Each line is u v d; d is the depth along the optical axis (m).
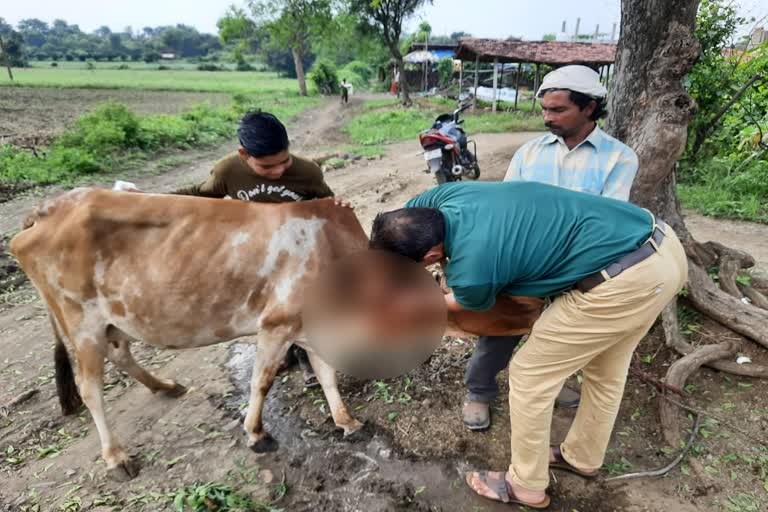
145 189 9.29
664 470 2.57
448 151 6.14
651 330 3.44
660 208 3.67
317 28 32.69
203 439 2.95
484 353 2.73
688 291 3.45
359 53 31.11
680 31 3.09
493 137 14.00
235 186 2.81
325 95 37.75
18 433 3.09
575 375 3.29
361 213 6.84
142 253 2.45
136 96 31.14
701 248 3.89
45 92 32.06
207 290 2.47
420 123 17.36
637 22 3.21
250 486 2.62
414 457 2.75
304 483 2.63
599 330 1.99
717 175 7.23
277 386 3.38
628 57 3.31
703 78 6.92
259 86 43.78
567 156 2.48
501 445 2.80
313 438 2.92
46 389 3.51
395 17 23.16
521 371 2.18
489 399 2.88
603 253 1.91
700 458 2.62
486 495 2.46
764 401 2.87
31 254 2.50
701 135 7.42
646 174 3.28
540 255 1.91
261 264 2.49
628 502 2.44
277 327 2.57
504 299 2.35
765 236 5.52
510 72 31.00
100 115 12.01
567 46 21.98
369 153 11.82
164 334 2.58
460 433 2.88
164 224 2.45
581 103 2.32
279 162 2.53
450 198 2.04
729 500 2.39
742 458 2.58
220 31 34.59
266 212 2.54
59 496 2.60
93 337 2.61
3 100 25.73
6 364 3.84
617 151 2.41
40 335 4.25
